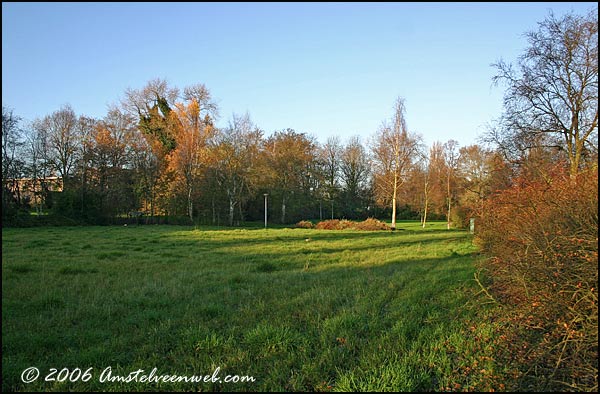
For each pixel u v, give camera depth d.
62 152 45.03
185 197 44.78
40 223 36.78
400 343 5.68
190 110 44.47
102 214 42.78
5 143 36.41
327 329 6.22
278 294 8.87
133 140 45.88
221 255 16.33
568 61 15.35
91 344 5.67
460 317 7.07
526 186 7.79
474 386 4.38
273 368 4.88
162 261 14.12
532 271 5.29
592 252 4.55
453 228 41.09
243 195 46.78
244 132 45.47
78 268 11.70
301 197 52.34
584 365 4.32
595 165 6.29
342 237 28.11
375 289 9.50
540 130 16.34
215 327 6.45
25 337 5.78
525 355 4.95
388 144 41.91
